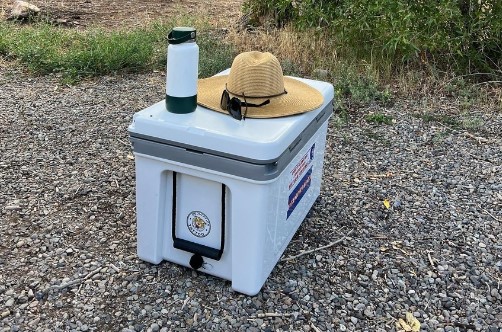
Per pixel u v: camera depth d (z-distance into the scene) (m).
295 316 2.36
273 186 2.29
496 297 2.54
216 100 2.50
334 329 2.31
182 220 2.48
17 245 2.75
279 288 2.52
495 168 3.75
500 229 3.05
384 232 2.98
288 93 2.66
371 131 4.29
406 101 4.88
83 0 8.59
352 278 2.62
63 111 4.43
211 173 2.26
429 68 5.28
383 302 2.47
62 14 7.63
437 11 5.21
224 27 6.96
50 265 2.62
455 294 2.54
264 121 2.33
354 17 5.54
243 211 2.27
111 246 2.78
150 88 5.02
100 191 3.27
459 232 3.01
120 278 2.55
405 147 4.04
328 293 2.51
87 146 3.85
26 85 4.97
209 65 5.34
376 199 3.30
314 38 5.90
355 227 3.01
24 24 7.01
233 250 2.37
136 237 2.85
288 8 6.54
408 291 2.55
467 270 2.71
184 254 2.55
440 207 3.25
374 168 3.70
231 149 2.16
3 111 4.36
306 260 2.72
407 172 3.66
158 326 2.28
